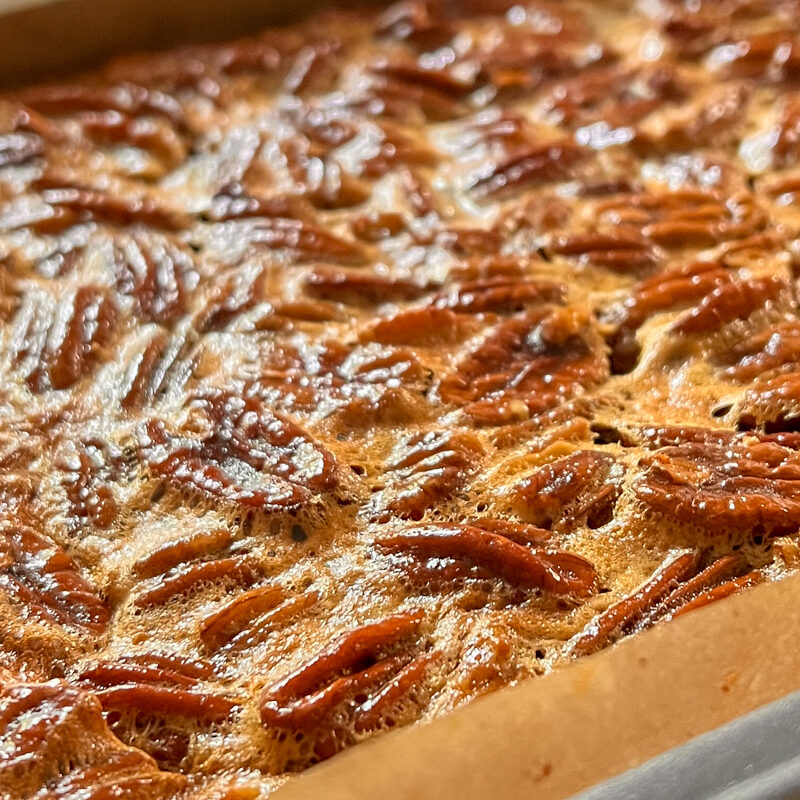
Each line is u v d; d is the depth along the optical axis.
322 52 0.47
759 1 0.48
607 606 0.35
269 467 0.37
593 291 0.41
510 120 0.45
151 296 0.40
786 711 0.33
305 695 0.34
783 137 0.44
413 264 0.41
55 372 0.39
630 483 0.37
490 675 0.34
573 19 0.49
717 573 0.36
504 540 0.36
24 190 0.43
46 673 0.35
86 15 0.47
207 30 0.48
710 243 0.41
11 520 0.36
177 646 0.35
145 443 0.37
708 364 0.39
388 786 0.32
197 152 0.45
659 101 0.46
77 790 0.33
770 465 0.37
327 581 0.36
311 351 0.39
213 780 0.34
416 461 0.37
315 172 0.44
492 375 0.39
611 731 0.33
